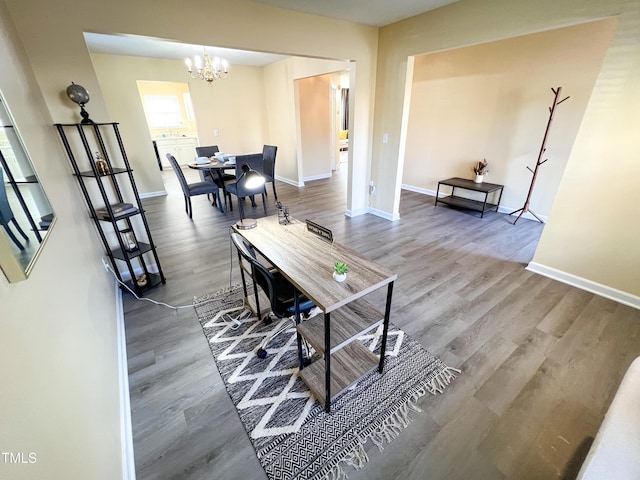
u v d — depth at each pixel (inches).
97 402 46.1
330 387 58.6
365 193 174.9
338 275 54.8
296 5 104.9
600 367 68.9
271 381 67.0
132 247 99.0
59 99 81.5
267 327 83.4
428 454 52.3
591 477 36.2
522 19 91.0
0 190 32.0
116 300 90.1
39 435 27.1
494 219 163.3
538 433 55.4
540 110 145.6
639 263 85.4
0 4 62.2
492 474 49.4
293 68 215.2
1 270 27.7
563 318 84.9
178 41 90.2
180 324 85.6
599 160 86.4
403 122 144.5
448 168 195.8
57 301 41.6
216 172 203.3
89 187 94.9
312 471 50.1
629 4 72.4
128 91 202.1
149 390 65.1
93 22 79.0
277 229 80.5
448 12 108.7
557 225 99.7
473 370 68.7
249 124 257.1
